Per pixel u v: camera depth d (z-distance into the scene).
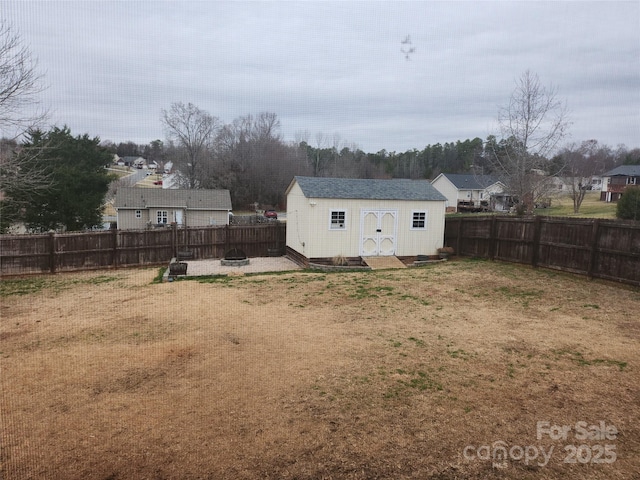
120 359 6.56
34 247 15.52
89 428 4.59
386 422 4.66
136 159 137.25
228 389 5.48
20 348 7.19
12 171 16.00
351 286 11.76
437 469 3.90
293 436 4.42
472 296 10.28
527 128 21.09
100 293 11.87
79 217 29.70
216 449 4.21
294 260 17.89
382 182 18.08
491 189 52.59
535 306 9.24
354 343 7.12
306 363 6.29
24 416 4.86
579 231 12.05
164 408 5.01
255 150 57.00
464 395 5.26
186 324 8.38
